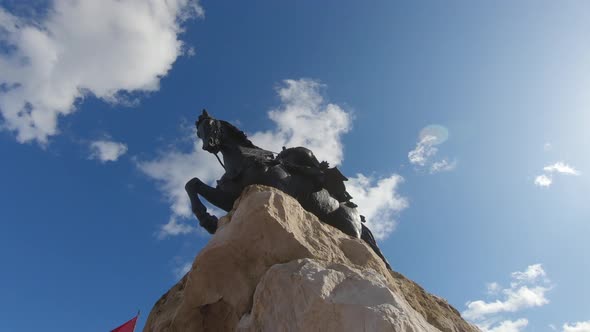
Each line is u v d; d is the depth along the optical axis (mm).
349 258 7695
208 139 9875
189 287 7738
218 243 7516
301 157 10109
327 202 9805
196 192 9586
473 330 8273
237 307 7457
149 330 8688
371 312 5707
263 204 7445
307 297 6211
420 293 8516
